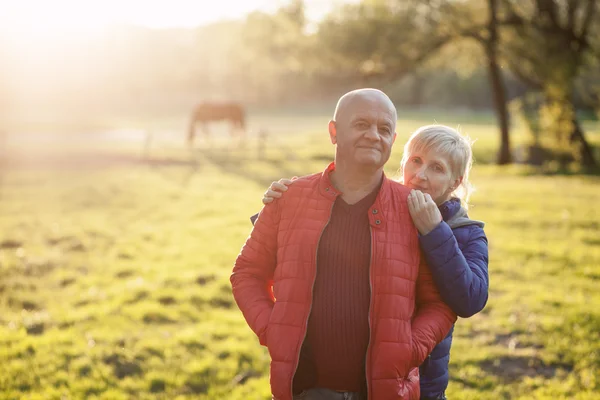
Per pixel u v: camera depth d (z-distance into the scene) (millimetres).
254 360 5355
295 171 21031
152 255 9242
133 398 4652
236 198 15086
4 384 4789
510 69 23156
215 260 8844
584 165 22516
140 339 5848
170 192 15969
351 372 2297
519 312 6539
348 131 2246
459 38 22375
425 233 2256
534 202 13758
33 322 6242
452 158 2500
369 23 20797
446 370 2566
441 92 87250
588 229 10922
